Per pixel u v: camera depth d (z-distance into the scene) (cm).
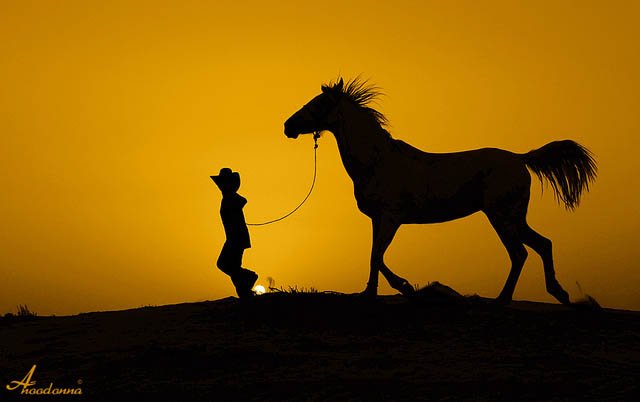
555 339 1473
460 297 1709
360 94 1725
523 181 1692
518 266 1694
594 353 1396
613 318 1641
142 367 1348
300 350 1405
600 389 1166
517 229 1695
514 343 1445
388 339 1460
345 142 1691
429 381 1213
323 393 1177
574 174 1709
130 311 1808
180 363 1357
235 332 1527
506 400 1130
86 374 1332
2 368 1393
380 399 1146
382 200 1669
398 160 1681
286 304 1655
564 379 1218
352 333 1502
